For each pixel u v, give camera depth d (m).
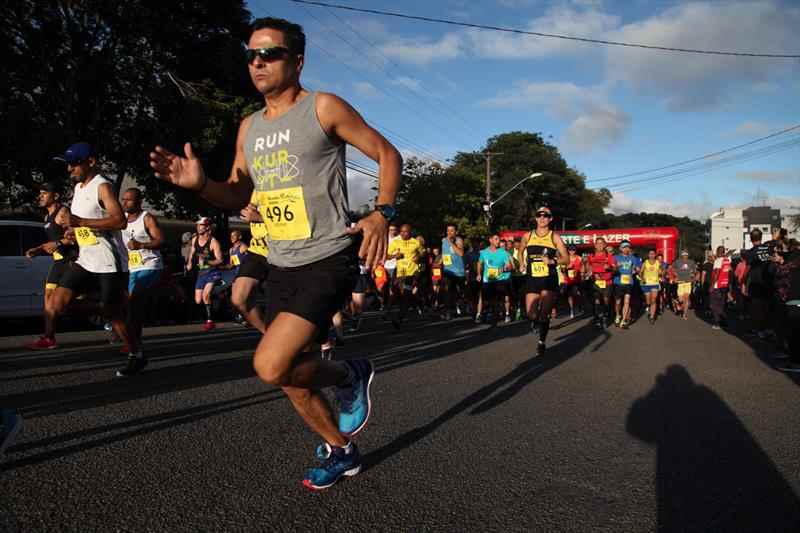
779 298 8.54
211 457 3.45
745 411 4.84
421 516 2.73
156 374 5.93
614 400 5.21
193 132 18.66
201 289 10.42
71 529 2.51
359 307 10.61
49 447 3.55
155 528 2.54
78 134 18.31
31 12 16.89
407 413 4.61
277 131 2.78
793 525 2.70
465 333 10.76
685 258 16.86
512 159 74.44
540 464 3.48
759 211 72.88
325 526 2.60
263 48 2.73
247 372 6.07
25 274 10.16
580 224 86.31
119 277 5.70
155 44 18.67
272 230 2.85
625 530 2.63
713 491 3.09
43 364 6.39
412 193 39.03
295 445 3.70
